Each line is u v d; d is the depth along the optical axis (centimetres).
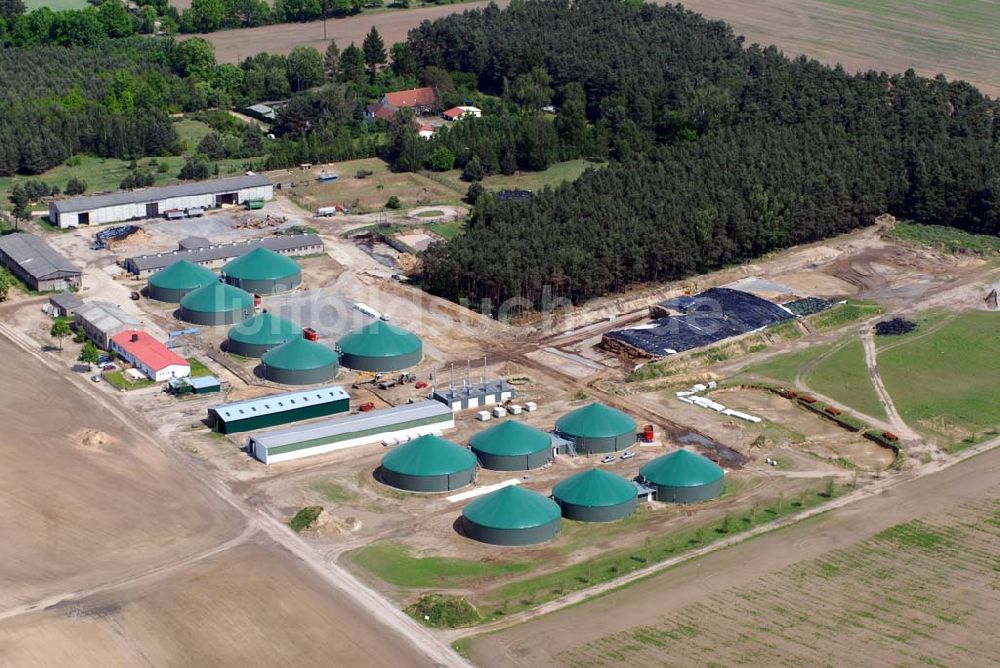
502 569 17250
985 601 16600
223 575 16725
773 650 15338
